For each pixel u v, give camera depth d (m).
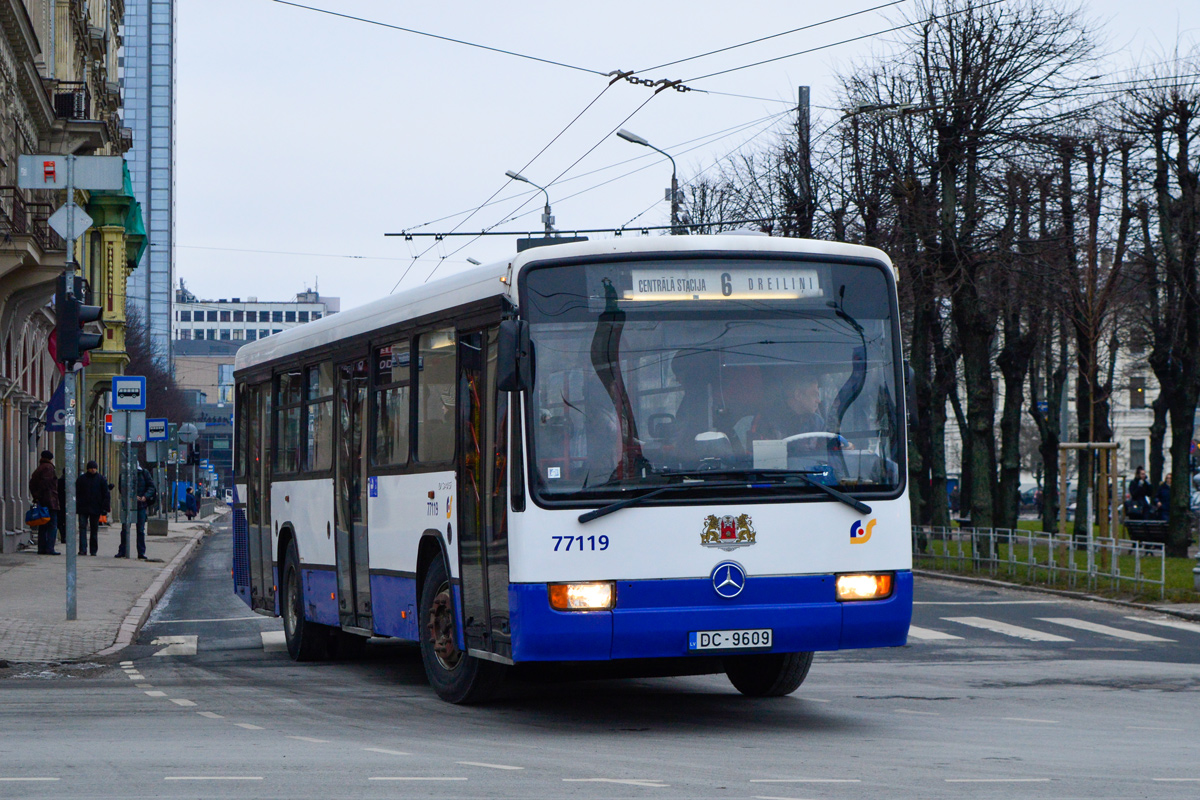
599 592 11.88
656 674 14.48
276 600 19.45
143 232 71.06
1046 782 9.63
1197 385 44.56
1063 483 37.78
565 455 12.01
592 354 12.17
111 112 72.44
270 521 19.81
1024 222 41.12
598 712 13.60
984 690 15.56
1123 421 101.25
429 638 14.22
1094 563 31.38
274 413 19.67
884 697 14.87
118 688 15.69
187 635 22.47
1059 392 53.56
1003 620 25.58
